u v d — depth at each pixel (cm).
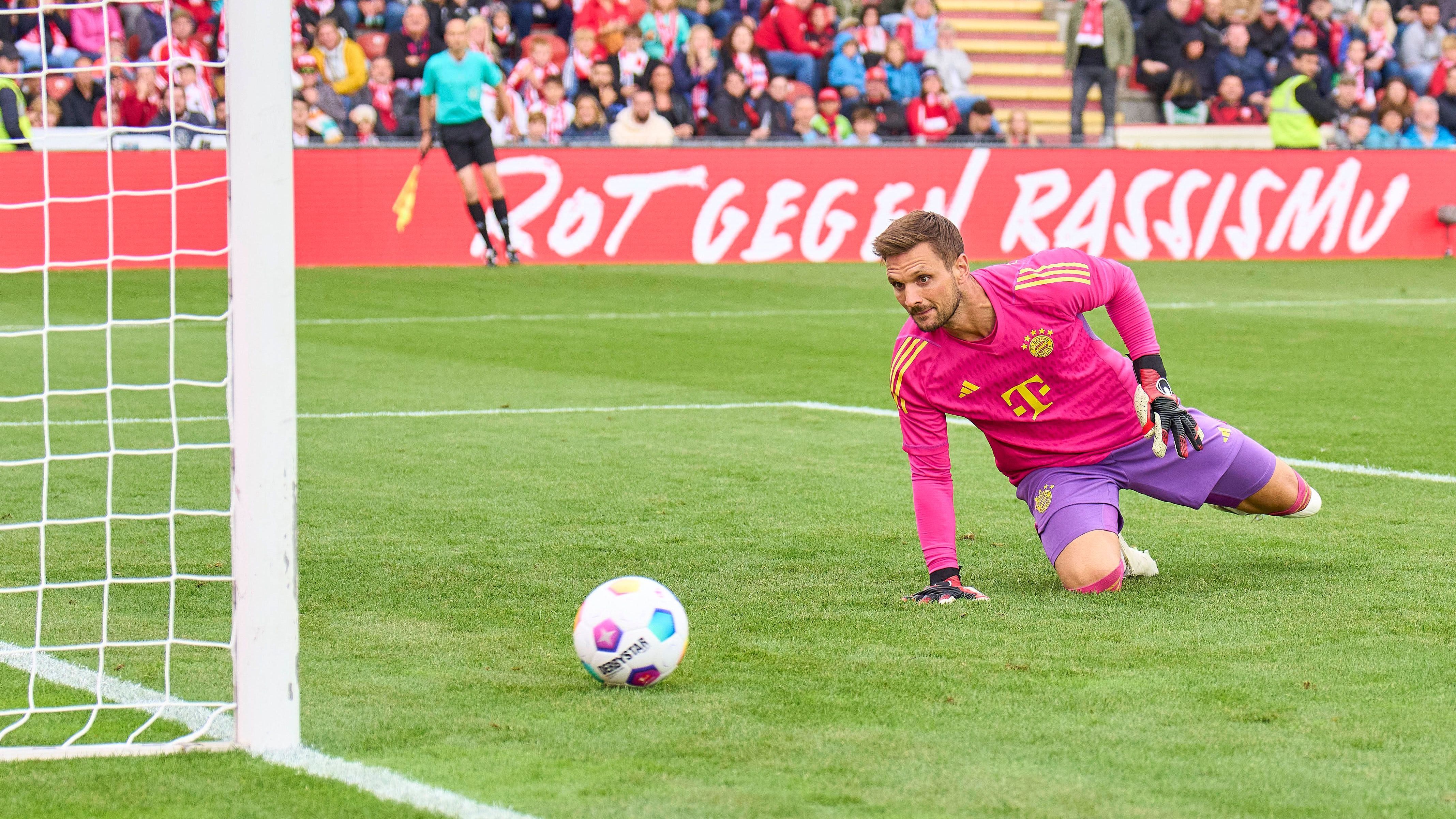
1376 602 921
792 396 1905
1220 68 4400
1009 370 914
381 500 1266
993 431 955
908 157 3741
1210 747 663
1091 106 4681
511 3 4100
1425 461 1438
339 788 618
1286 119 4234
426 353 2302
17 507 1249
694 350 2356
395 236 3469
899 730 686
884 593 955
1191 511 1205
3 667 804
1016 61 4753
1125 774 630
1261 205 3962
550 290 3119
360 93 3738
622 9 3922
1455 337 2523
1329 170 4003
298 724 670
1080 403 941
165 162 3231
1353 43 4428
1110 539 942
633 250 3603
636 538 1124
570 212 3553
